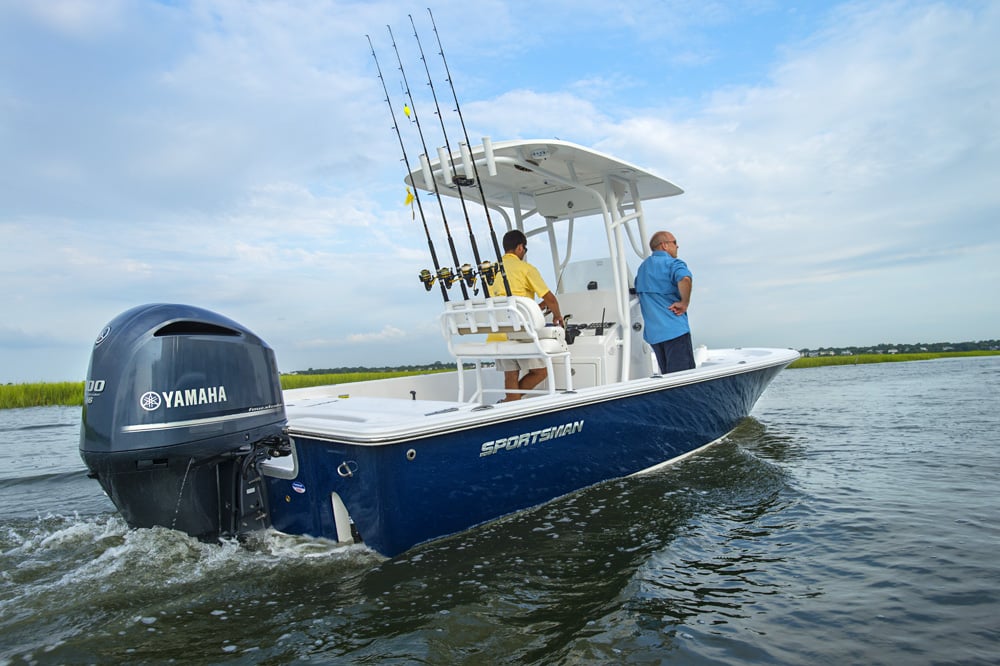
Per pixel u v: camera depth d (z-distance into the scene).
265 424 2.81
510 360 4.34
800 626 2.09
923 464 4.42
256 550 2.83
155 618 2.19
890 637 2.00
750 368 5.29
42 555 2.87
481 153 4.16
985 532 2.97
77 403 13.98
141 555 2.64
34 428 8.59
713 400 4.95
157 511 2.64
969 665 1.82
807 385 10.84
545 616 2.19
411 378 5.39
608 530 3.14
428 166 3.98
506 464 3.20
